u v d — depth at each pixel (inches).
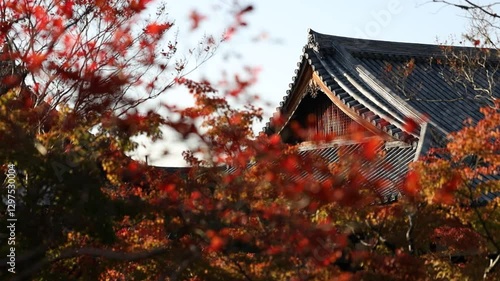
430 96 1239.5
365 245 564.7
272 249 503.8
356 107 1175.6
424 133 1013.2
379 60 1326.3
